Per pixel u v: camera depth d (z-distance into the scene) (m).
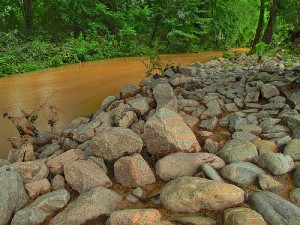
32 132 5.23
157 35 26.69
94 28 23.23
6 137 5.71
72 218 2.87
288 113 4.52
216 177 3.23
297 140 3.65
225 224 2.58
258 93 5.53
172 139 3.78
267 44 14.84
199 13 28.03
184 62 15.71
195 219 2.70
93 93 8.88
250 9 27.84
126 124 4.83
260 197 2.83
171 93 5.56
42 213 3.08
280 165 3.21
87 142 4.37
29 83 10.88
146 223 2.67
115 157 3.71
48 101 8.16
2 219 3.04
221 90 6.25
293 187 3.08
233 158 3.54
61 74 12.85
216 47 28.30
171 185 3.09
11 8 23.38
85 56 18.36
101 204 3.01
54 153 4.52
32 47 17.08
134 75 11.61
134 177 3.41
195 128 4.71
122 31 23.19
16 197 3.24
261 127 4.38
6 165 3.73
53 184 3.56
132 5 27.59
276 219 2.59
